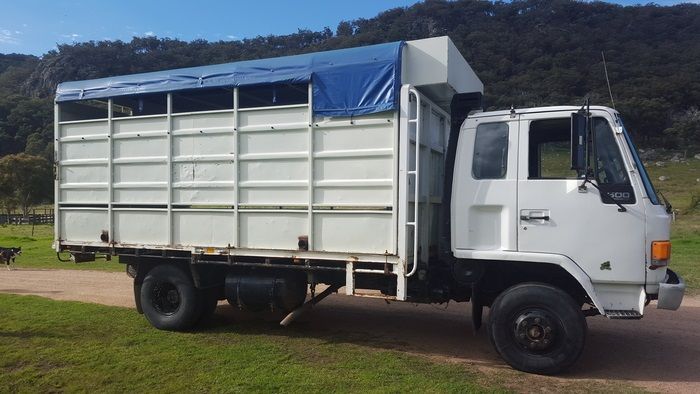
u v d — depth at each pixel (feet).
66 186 23.13
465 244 17.65
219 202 20.17
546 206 16.65
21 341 19.98
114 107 23.13
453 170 18.42
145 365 17.12
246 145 19.71
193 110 23.73
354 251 17.98
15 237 79.66
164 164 21.16
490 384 15.74
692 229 70.33
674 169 168.86
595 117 16.61
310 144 18.54
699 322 24.16
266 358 17.99
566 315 16.28
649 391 15.40
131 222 21.91
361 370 16.83
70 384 15.52
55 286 33.78
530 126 17.13
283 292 20.03
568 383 16.01
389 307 27.12
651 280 15.84
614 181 16.20
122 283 34.96
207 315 22.84
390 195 17.43
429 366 17.43
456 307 27.14
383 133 17.57
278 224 19.25
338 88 18.15
